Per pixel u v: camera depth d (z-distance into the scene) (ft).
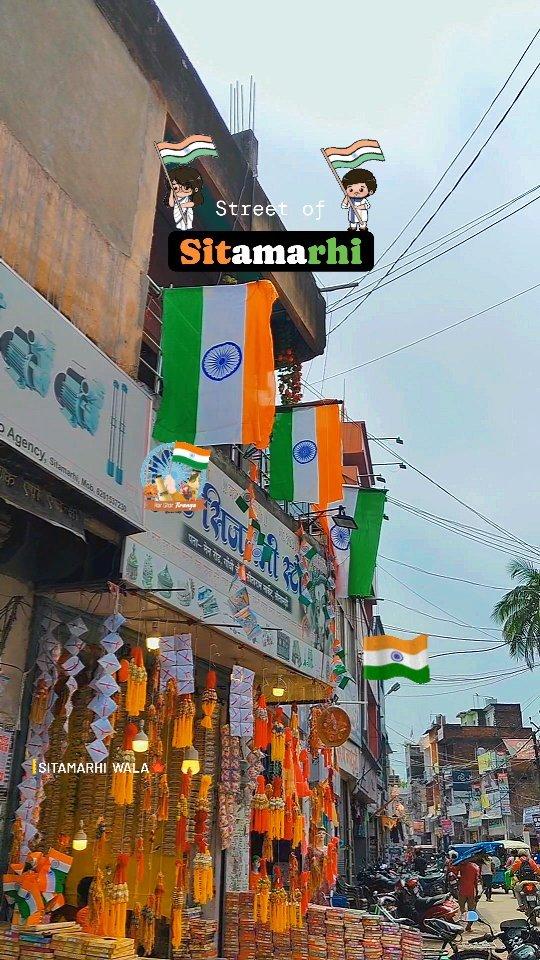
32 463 14.58
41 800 17.75
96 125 19.70
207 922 25.99
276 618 28.48
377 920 27.58
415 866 81.35
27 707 17.84
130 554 18.43
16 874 16.61
